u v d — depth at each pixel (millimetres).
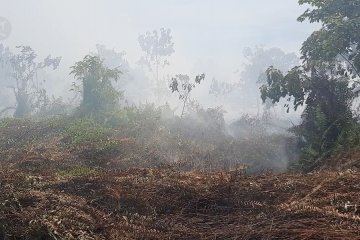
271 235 3527
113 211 4555
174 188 4973
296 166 8422
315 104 10391
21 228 4012
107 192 5000
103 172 6270
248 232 3686
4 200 4684
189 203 4602
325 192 4426
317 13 11961
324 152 8133
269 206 4203
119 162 8797
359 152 6586
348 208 3904
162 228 4035
